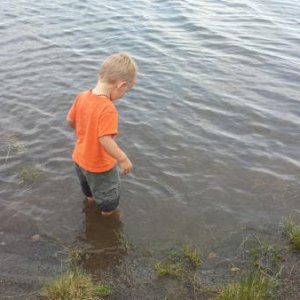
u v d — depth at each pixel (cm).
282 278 387
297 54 883
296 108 687
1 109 653
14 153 557
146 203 486
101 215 467
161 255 418
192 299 364
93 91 407
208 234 446
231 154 572
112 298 363
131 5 1136
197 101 694
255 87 746
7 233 439
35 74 762
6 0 1152
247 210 479
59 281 361
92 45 886
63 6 1119
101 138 395
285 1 1216
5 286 368
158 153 567
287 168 548
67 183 511
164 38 930
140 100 689
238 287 358
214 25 1013
